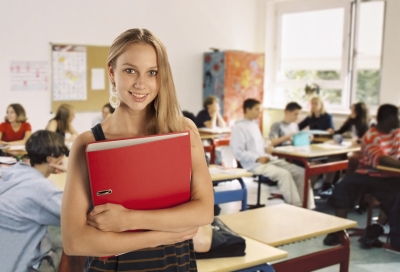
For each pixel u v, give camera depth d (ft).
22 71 19.48
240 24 26.50
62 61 20.48
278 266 7.72
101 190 3.40
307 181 16.17
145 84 3.60
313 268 8.18
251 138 17.28
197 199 3.82
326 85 25.18
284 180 16.28
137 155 3.46
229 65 24.40
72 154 3.63
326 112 21.84
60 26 20.30
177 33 24.09
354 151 17.76
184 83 24.67
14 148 14.83
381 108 14.92
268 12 26.84
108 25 21.66
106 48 21.65
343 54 24.32
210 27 25.32
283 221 8.71
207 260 6.61
